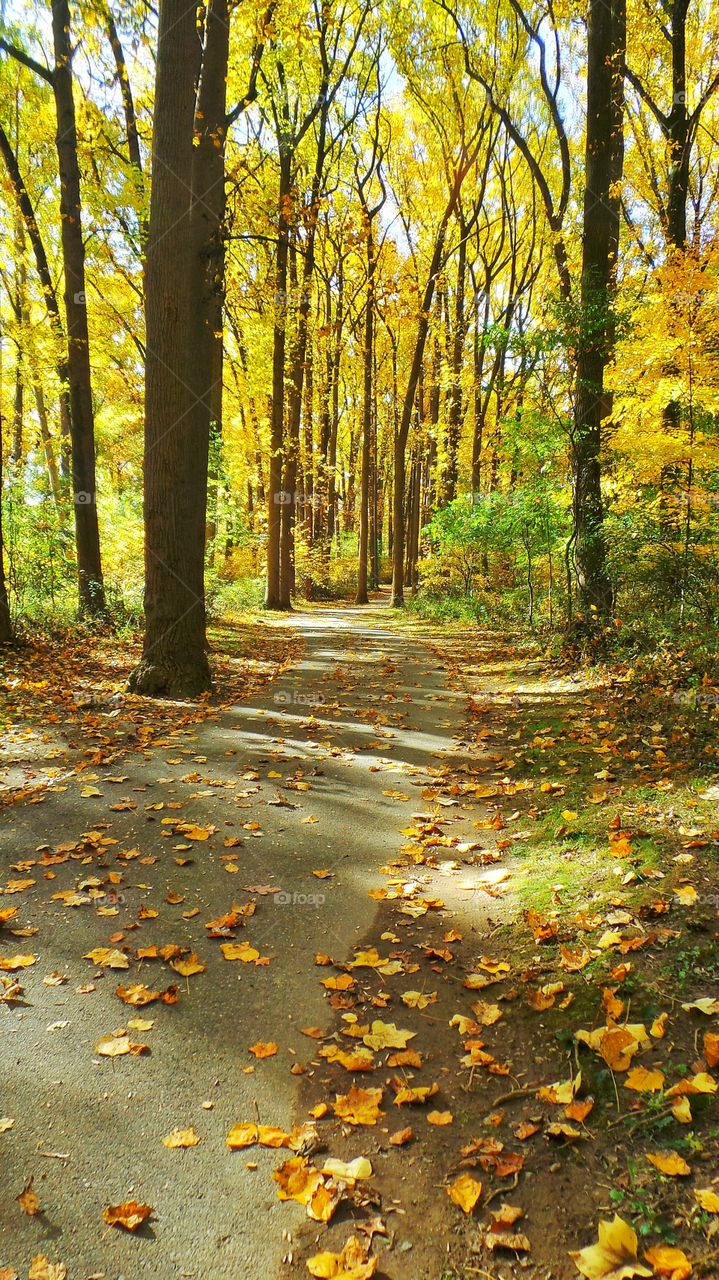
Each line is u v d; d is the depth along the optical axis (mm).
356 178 22609
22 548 11672
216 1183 2000
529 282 23438
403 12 18828
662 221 11859
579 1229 1820
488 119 20859
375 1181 2010
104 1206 1905
